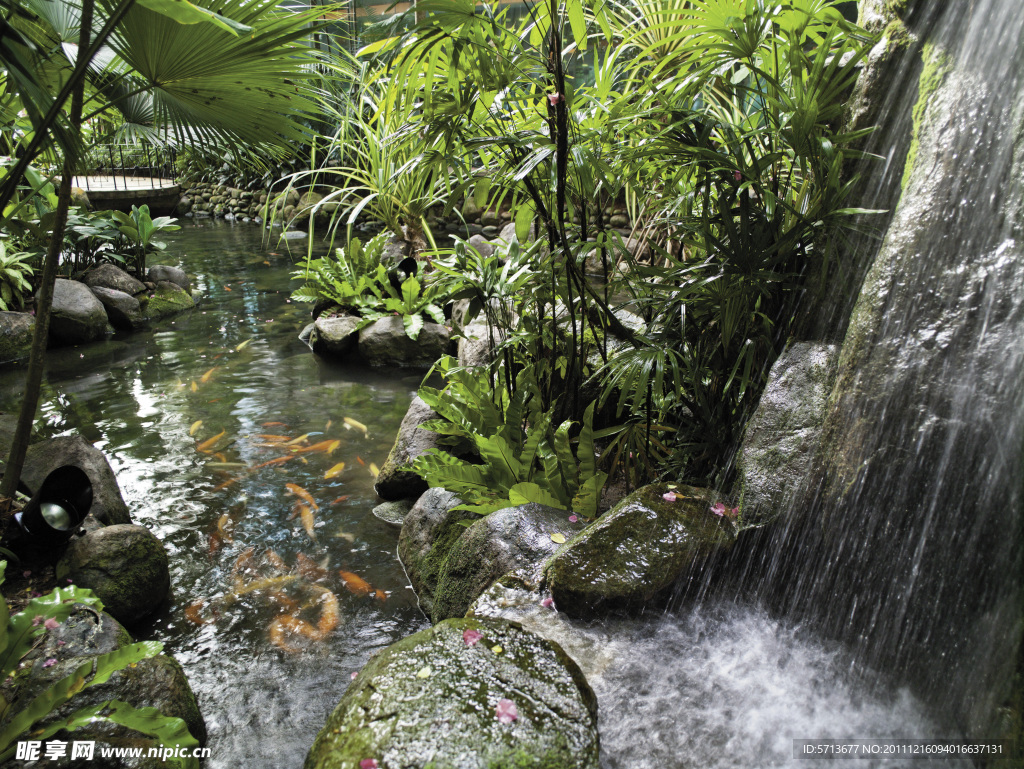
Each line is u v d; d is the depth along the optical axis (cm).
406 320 503
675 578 195
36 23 220
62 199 235
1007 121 157
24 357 507
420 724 141
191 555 275
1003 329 148
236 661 222
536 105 262
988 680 142
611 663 181
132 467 344
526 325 284
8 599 223
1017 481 139
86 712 157
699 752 157
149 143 293
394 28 219
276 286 711
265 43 215
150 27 205
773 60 235
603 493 278
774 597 201
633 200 387
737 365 229
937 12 195
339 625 239
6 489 245
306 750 189
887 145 211
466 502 264
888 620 169
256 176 1114
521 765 133
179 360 506
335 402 430
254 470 343
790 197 256
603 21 248
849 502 179
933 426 159
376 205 653
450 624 173
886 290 180
